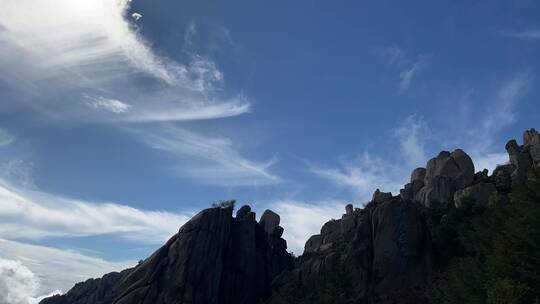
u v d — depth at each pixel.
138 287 100.69
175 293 99.25
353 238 101.44
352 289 84.19
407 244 90.31
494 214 69.19
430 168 134.75
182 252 105.94
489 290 51.16
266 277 119.06
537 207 52.75
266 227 164.62
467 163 126.75
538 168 60.94
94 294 160.88
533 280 50.25
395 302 80.44
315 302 80.06
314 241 155.62
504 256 53.09
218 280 106.62
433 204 109.38
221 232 113.25
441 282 72.00
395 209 95.50
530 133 122.50
